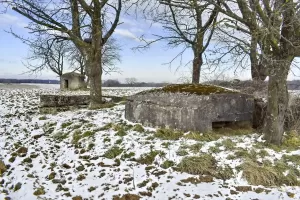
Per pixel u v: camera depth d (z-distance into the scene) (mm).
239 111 8141
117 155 6902
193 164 6008
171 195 5117
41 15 10500
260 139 7281
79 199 5117
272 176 5594
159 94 8281
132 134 7918
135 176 5875
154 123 8250
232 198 5027
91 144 7598
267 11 6176
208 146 6828
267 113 7230
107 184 5652
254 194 5172
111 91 29812
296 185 5480
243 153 6391
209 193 5164
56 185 5707
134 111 8828
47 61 12031
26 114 11859
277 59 6711
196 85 8898
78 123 9305
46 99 11930
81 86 35781
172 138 7402
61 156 7180
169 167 6121
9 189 5582
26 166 6582
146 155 6617
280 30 6469
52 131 9141
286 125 8352
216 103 7750
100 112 10547
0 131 9508
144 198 5113
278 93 7008
